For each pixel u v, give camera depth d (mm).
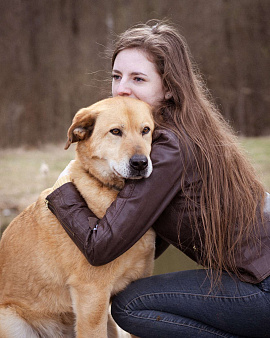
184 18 17109
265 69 17719
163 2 17031
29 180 8195
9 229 2916
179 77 2662
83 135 2686
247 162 2652
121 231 2316
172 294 2537
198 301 2488
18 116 15266
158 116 2691
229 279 2473
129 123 2541
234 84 17375
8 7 15781
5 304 2797
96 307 2582
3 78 15477
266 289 2352
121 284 2729
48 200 2574
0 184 7895
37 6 16188
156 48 2695
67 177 2689
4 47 15695
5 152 12867
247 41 17641
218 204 2404
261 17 17703
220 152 2486
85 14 16703
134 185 2375
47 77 16016
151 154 2463
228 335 2535
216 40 17266
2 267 2855
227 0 17516
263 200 2531
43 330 2838
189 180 2416
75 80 15992
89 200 2602
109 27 16719
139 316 2584
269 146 10648
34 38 16141
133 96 2791
